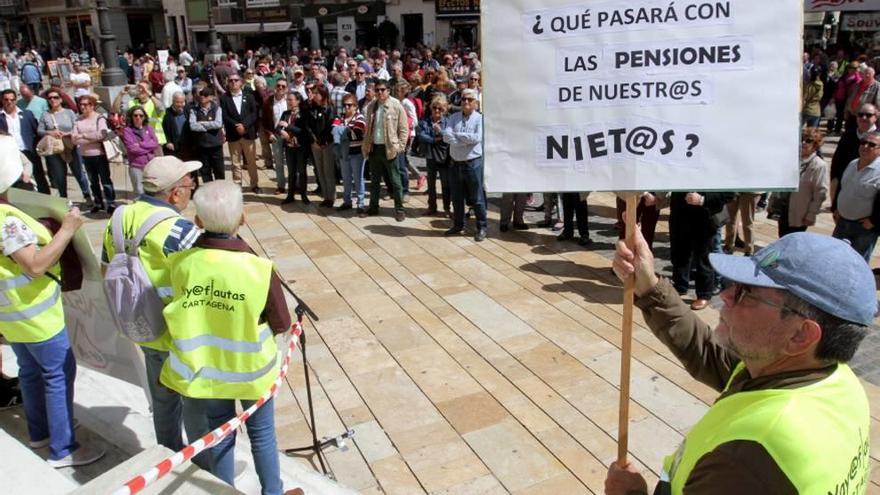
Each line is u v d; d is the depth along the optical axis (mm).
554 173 2172
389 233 8875
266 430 2975
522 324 5977
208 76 18984
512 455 4156
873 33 19453
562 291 6703
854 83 14125
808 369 1423
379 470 4059
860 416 1392
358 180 9695
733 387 1566
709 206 5910
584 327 5863
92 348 3766
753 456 1283
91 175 10102
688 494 1378
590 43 2080
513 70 2164
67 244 3092
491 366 5250
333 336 5871
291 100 10188
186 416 2941
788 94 1946
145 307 2900
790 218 6422
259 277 2711
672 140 2047
